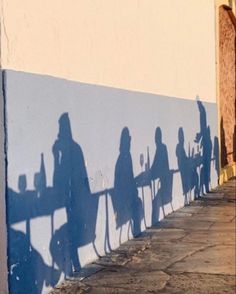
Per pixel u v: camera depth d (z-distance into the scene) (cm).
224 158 1355
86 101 553
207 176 1121
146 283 505
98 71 584
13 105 425
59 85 496
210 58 1158
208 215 845
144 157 732
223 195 1065
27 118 443
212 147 1170
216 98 1216
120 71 646
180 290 487
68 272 519
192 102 998
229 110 1421
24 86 439
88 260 564
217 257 595
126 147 664
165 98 827
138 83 711
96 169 579
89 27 561
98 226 586
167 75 843
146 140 740
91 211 567
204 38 1098
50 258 481
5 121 418
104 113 598
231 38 1449
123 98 654
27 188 443
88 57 559
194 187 1014
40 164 462
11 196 422
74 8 526
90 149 563
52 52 486
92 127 568
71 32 521
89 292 480
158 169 795
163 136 819
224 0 1290
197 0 1031
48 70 479
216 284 503
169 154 852
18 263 430
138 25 706
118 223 641
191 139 992
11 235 421
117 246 638
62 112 502
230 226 761
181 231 728
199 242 664
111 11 616
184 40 941
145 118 736
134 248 632
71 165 521
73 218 527
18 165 431
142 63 725
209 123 1142
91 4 563
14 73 427
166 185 837
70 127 518
